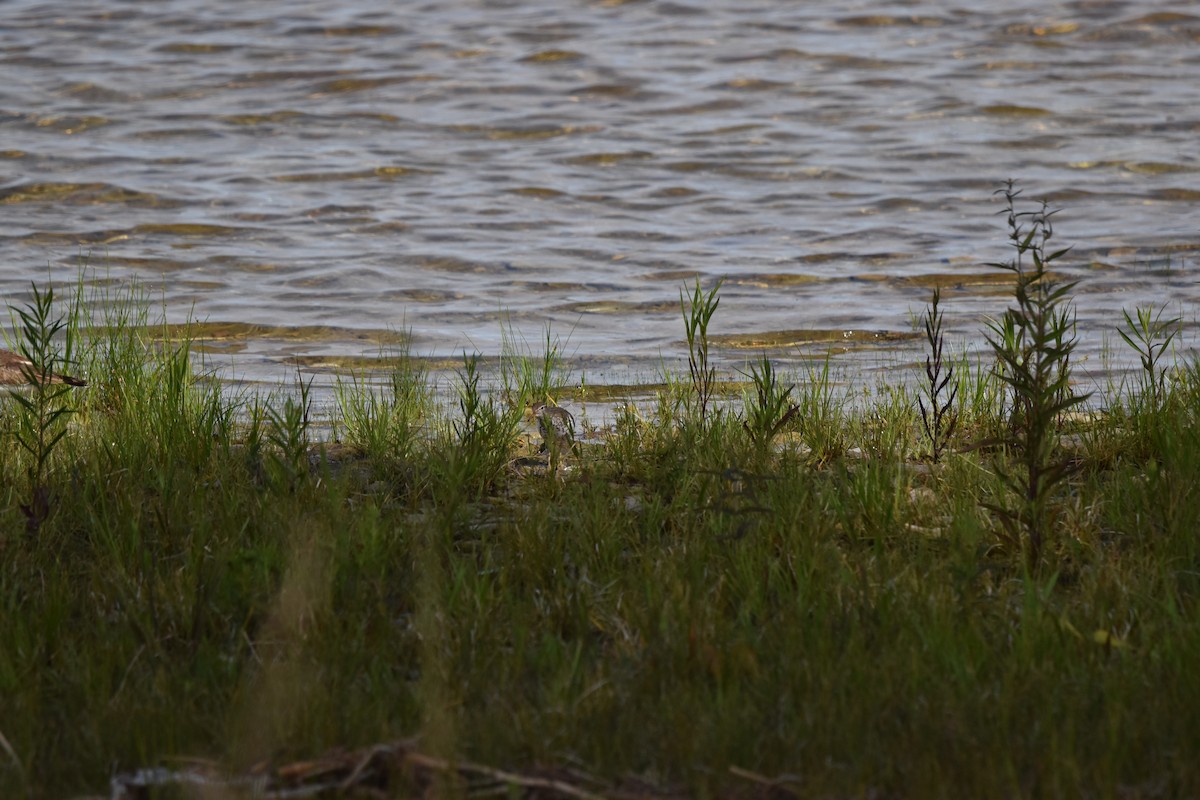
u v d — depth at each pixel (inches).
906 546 802.8
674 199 2474.2
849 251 2117.4
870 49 3705.7
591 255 2110.0
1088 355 1494.8
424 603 694.5
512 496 967.0
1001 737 560.7
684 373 1466.5
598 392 1389.0
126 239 2192.4
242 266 2034.9
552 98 3289.9
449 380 1437.0
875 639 659.4
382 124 3073.3
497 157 2792.8
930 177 2593.5
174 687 618.5
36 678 621.0
